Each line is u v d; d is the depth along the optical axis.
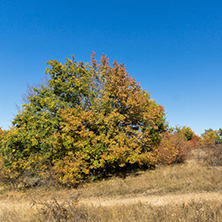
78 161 14.84
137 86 19.02
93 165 15.86
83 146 15.15
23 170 15.70
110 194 12.04
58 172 14.85
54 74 18.36
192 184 11.62
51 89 18.20
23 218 5.64
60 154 15.96
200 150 22.83
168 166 18.44
